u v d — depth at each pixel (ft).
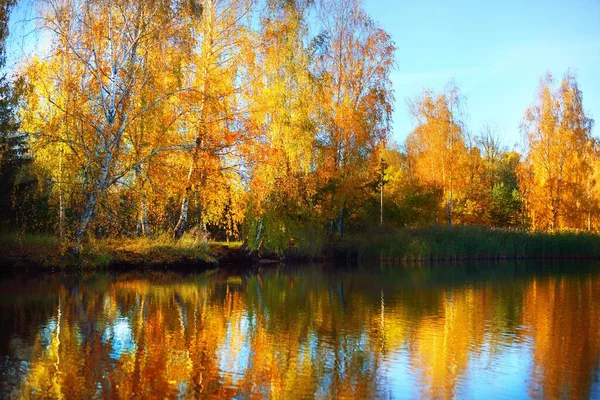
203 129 86.99
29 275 79.05
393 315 54.70
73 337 42.42
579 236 150.92
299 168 111.75
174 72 82.99
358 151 122.52
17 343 40.27
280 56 103.14
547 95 167.22
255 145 89.81
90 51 80.18
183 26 82.33
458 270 109.29
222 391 31.07
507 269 112.78
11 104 78.79
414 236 135.54
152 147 87.25
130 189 87.76
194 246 99.19
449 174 160.25
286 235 112.16
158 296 63.82
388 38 127.13
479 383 33.32
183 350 39.45
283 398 30.14
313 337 44.45
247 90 90.53
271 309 57.21
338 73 125.80
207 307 57.41
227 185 91.71
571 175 164.14
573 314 56.13
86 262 85.71
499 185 209.05
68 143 80.89
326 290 73.56
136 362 36.14
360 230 140.67
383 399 30.35
